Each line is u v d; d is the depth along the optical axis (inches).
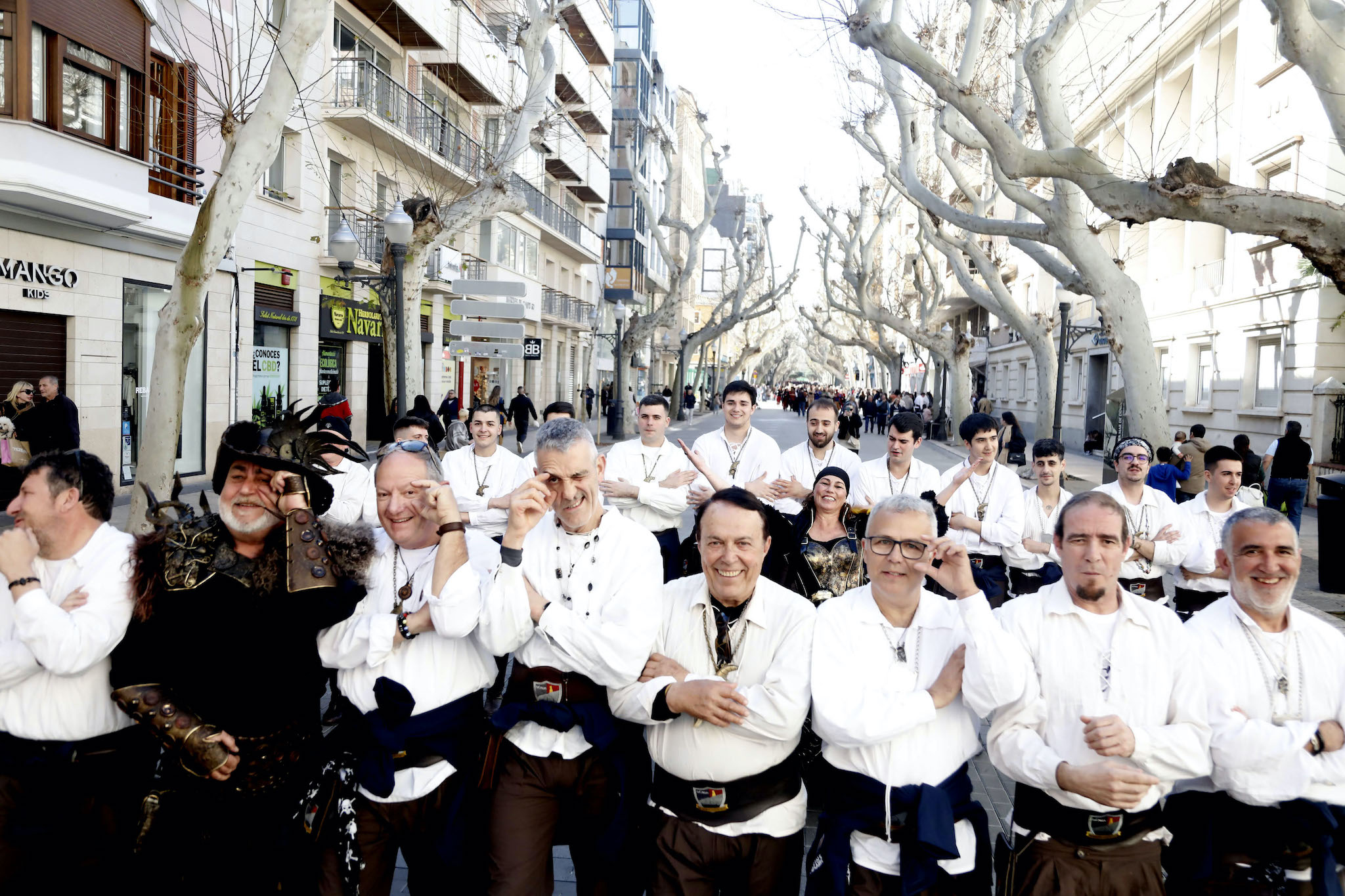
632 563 129.3
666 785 124.9
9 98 467.8
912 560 117.9
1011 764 116.5
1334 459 675.4
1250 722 116.4
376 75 902.4
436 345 1124.5
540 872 125.8
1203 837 121.9
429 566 129.9
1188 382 944.3
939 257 1763.0
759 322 2984.7
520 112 657.6
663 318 1396.4
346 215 898.1
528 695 127.7
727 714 116.0
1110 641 118.4
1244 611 125.6
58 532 117.6
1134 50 1007.0
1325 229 339.6
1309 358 702.5
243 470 114.0
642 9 1994.3
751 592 127.6
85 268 551.5
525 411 1024.2
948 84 395.2
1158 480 364.5
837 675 119.1
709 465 264.4
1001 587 242.5
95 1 512.7
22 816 119.8
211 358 682.2
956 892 118.4
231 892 116.2
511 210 655.1
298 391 833.5
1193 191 355.3
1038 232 524.1
